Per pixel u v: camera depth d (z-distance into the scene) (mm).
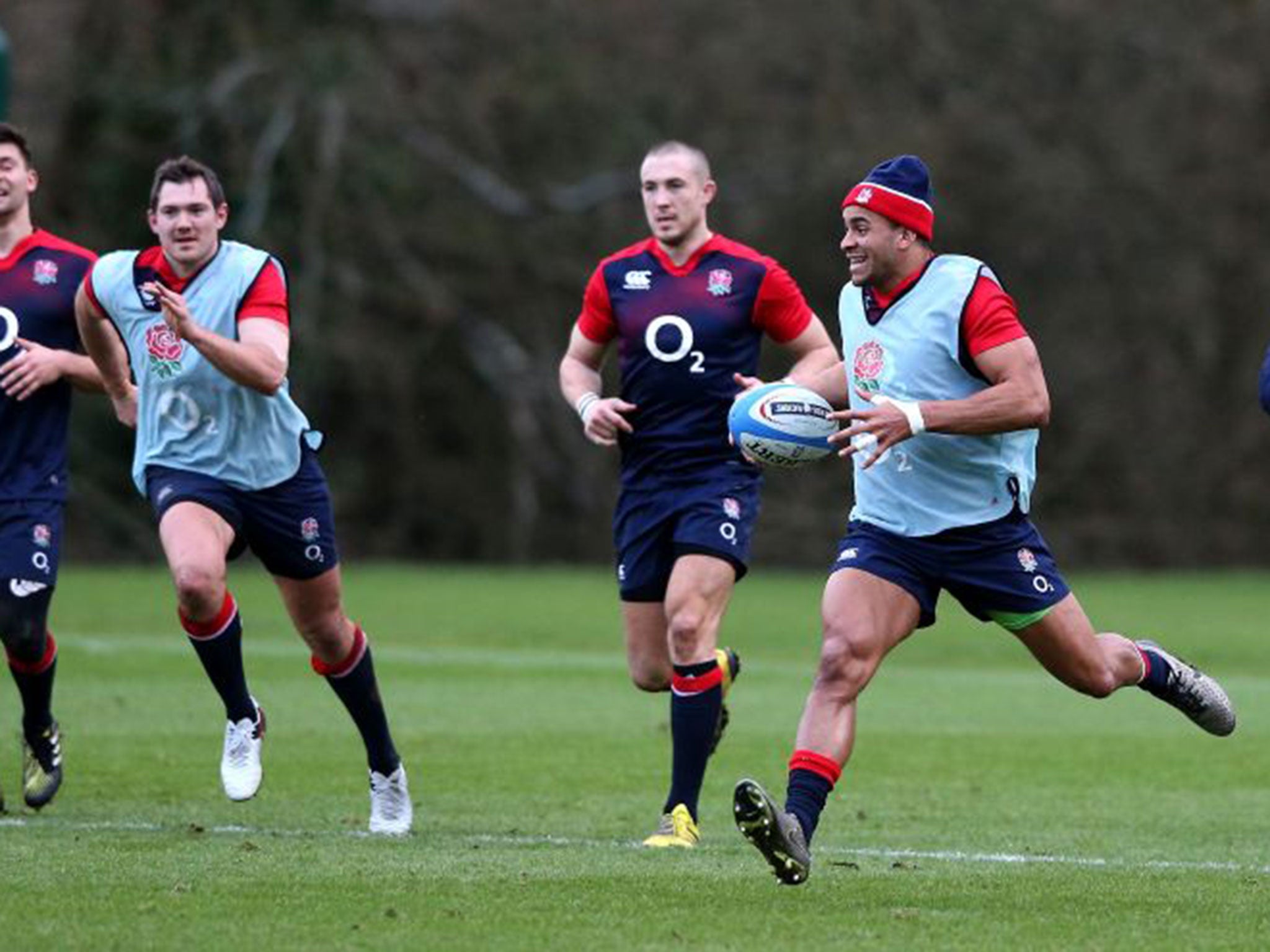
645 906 24469
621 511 34031
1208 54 153125
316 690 53000
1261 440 155375
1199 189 153000
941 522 26641
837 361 34031
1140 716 52125
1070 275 153000
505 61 138625
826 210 143375
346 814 33750
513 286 140000
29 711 33375
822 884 26406
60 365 32719
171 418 30797
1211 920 24281
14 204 33531
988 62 150625
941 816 35125
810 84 146125
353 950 21734
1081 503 155250
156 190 30469
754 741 46156
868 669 26109
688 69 143250
